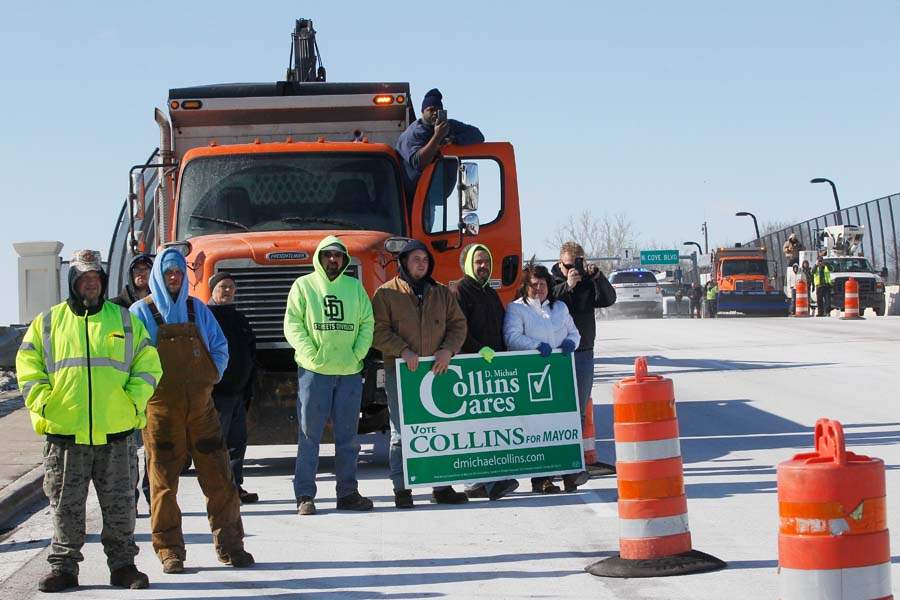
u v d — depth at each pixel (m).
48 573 8.58
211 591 7.91
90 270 7.89
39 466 12.81
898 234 50.75
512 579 7.94
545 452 11.34
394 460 11.09
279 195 13.66
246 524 10.31
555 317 11.52
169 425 8.55
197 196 13.70
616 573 7.86
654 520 7.91
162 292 8.66
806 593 5.60
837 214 57.91
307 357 10.72
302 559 8.84
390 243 12.81
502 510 10.65
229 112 14.66
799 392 18.78
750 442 14.16
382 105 14.70
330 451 15.54
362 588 7.87
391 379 11.18
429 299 11.17
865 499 5.60
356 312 10.84
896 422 15.19
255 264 12.52
